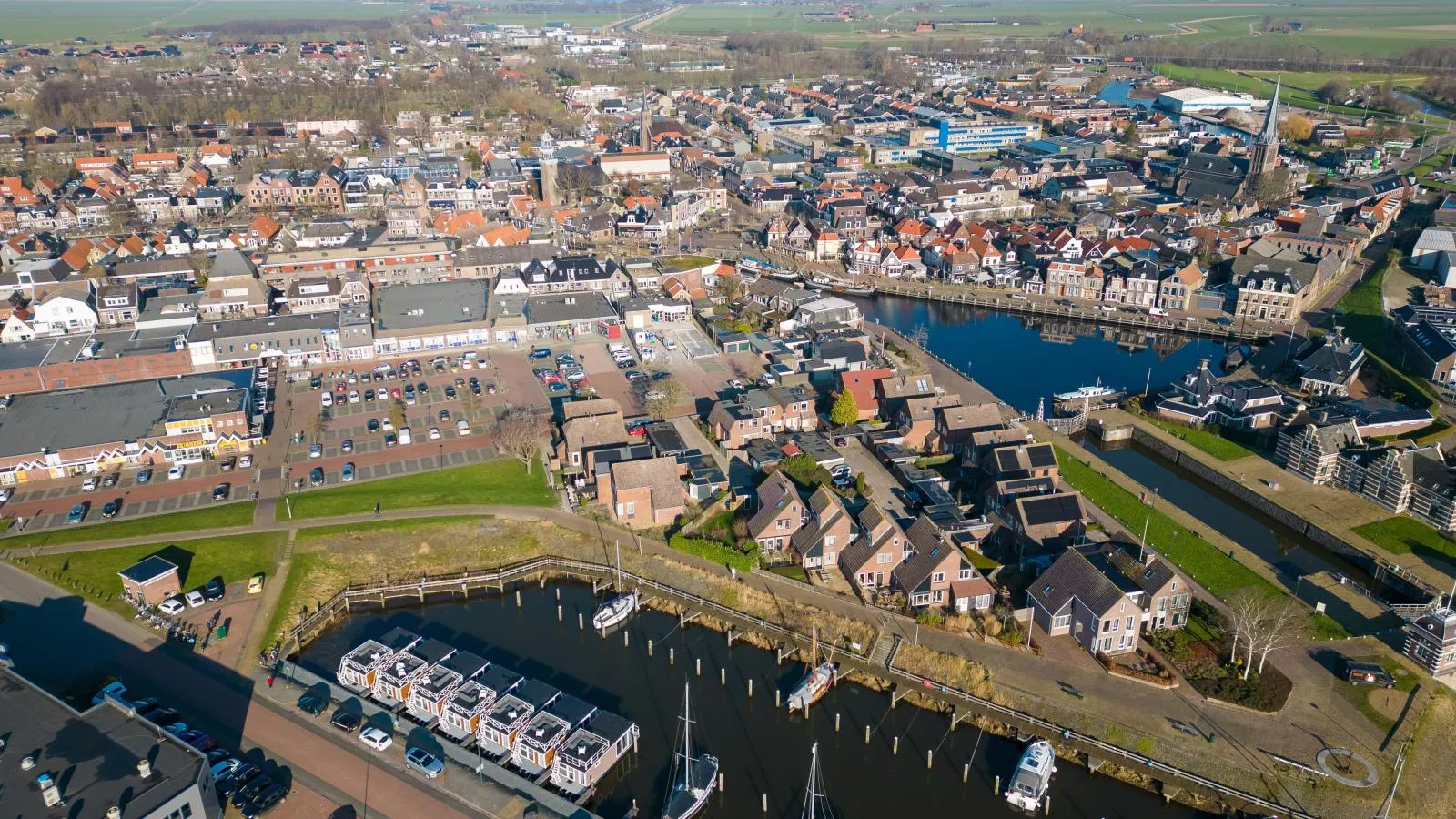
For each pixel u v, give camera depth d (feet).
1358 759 364.79
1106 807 358.43
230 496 552.41
